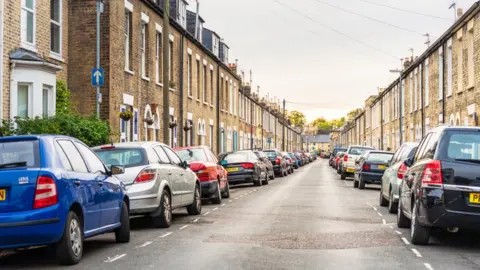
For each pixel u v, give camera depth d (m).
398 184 15.37
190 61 36.31
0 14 15.38
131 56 24.80
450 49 29.86
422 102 36.84
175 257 9.37
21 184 8.14
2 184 8.13
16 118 15.38
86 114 21.81
